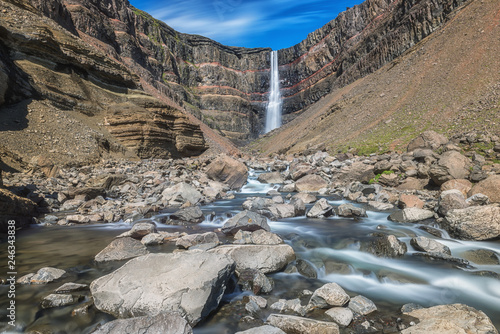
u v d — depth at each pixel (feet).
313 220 37.45
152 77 283.59
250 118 477.36
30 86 78.02
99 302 16.05
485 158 60.90
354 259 24.44
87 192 48.39
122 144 93.20
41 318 15.16
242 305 16.94
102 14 259.80
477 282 20.03
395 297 18.35
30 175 54.24
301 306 16.28
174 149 113.39
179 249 24.93
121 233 32.07
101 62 107.96
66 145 71.20
